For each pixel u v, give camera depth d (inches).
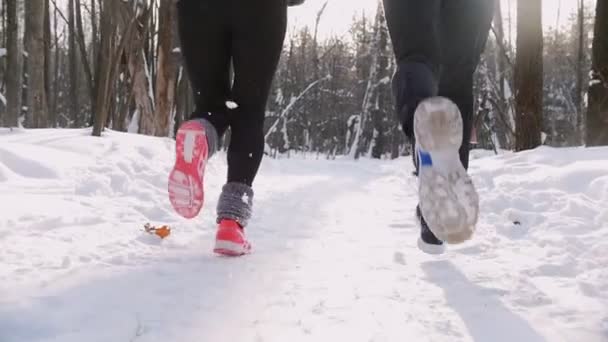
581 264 94.1
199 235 116.9
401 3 78.6
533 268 93.1
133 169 196.2
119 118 385.1
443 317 70.9
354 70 1465.3
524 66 324.2
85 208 134.3
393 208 186.4
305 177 340.8
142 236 108.9
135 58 386.6
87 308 67.4
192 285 79.7
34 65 362.3
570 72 1462.8
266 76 99.0
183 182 87.5
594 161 180.7
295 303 74.9
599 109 292.0
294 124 1149.1
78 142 217.9
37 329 60.8
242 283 82.6
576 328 66.2
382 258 103.8
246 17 95.6
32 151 188.7
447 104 65.4
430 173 67.9
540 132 327.0
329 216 164.7
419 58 76.2
